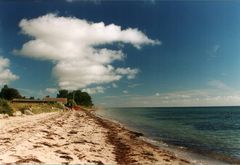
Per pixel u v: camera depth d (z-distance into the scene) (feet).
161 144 91.50
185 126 192.13
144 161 58.80
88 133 105.70
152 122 230.68
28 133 84.07
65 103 435.12
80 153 60.54
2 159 46.80
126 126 171.01
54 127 114.32
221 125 210.38
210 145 95.66
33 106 276.82
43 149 59.47
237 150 85.10
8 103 167.02
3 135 77.05
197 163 62.03
